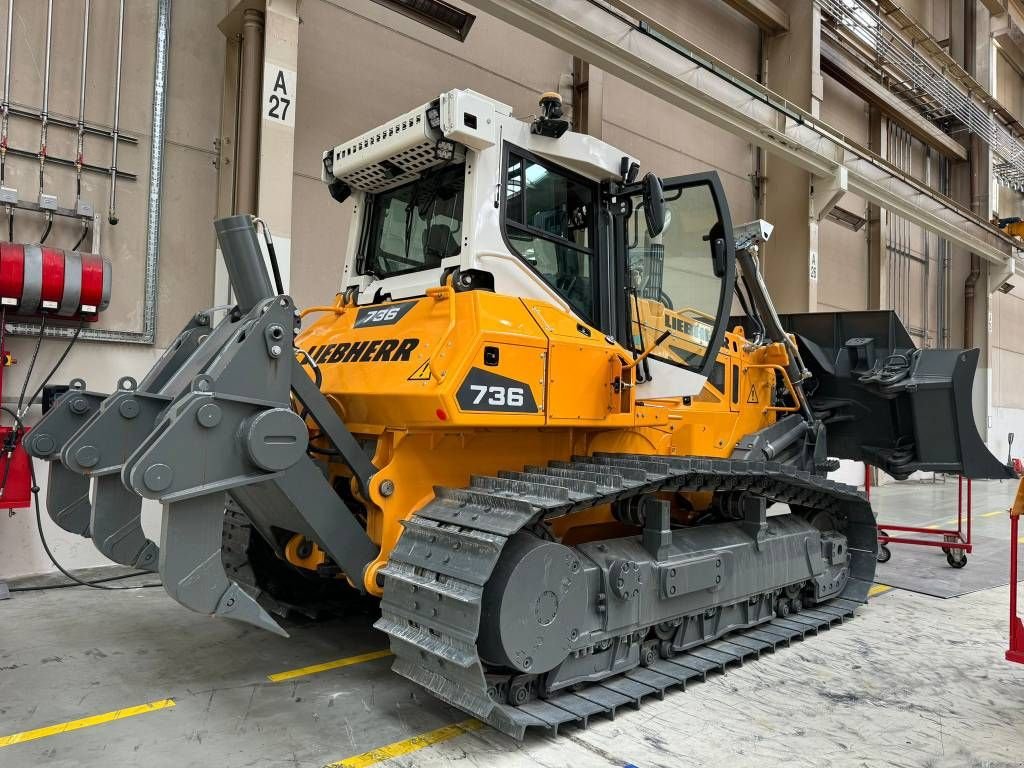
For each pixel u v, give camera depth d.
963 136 16.59
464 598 2.60
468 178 3.33
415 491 3.21
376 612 4.50
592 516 3.86
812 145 9.52
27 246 4.85
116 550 3.25
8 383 5.13
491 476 3.40
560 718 2.85
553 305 3.52
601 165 3.77
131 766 2.60
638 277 4.05
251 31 5.75
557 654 2.95
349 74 6.80
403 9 6.89
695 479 3.61
